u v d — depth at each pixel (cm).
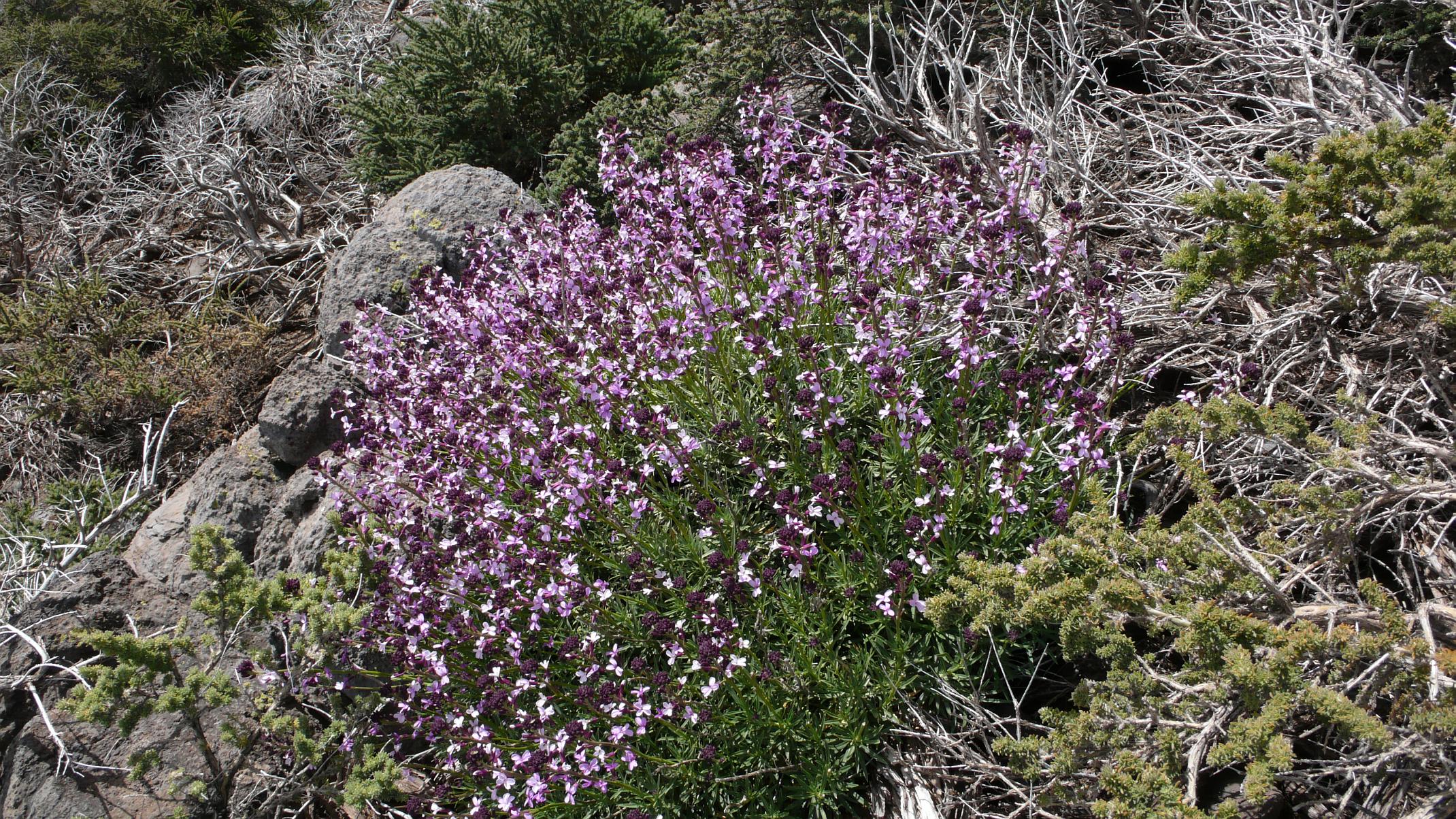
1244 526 421
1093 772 359
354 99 977
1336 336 474
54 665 489
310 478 593
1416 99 546
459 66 873
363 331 584
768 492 468
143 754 427
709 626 441
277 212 977
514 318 542
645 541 486
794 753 437
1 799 459
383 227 734
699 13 1016
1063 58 670
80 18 1216
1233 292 516
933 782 416
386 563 493
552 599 454
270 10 1279
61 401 785
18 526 686
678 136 772
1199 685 340
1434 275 391
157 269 950
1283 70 609
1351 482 400
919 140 650
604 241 585
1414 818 305
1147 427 388
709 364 541
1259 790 279
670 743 435
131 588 548
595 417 516
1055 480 470
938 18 767
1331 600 346
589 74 916
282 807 475
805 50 834
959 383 492
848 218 524
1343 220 400
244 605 456
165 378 784
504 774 394
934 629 438
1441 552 399
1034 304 537
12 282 973
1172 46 723
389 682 480
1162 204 559
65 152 1081
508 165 890
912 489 475
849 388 526
